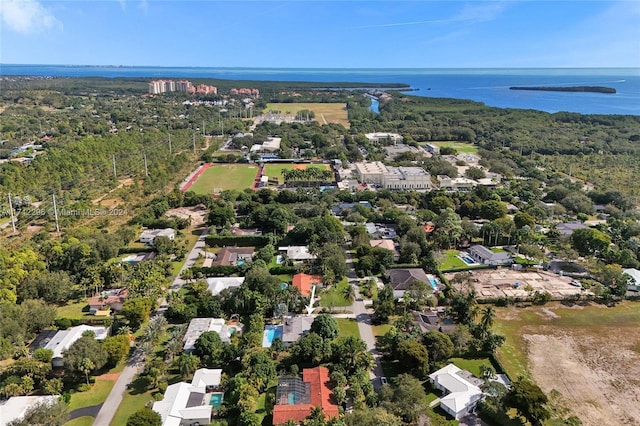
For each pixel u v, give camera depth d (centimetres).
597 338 15575
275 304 16438
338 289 18588
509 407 11700
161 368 13062
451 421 11638
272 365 13125
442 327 15500
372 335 15450
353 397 11969
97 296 17650
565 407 12225
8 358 13750
